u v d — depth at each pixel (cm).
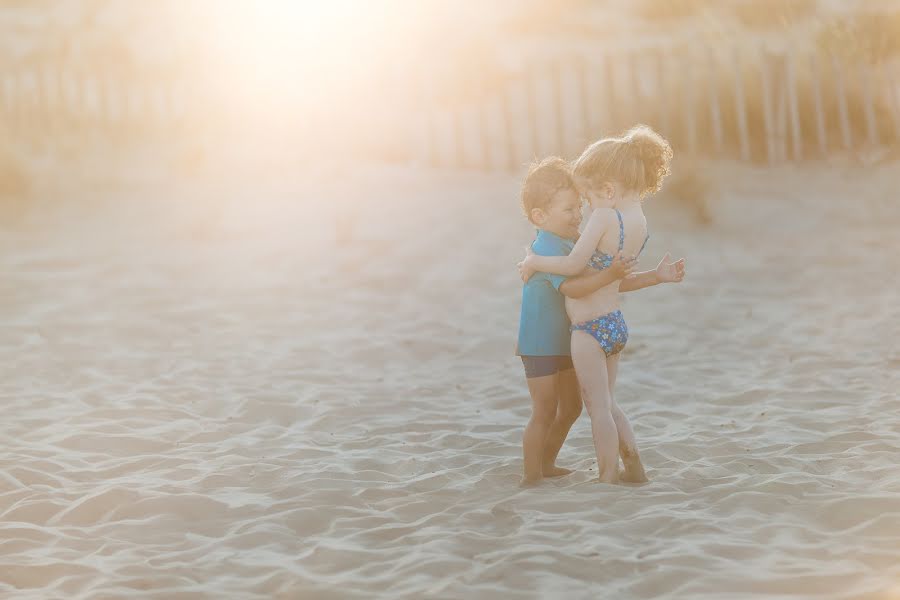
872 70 2016
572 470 654
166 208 1666
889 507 556
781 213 1551
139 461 689
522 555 507
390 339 1031
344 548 530
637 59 2006
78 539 559
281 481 650
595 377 598
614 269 574
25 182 1784
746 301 1144
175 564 519
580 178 594
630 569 490
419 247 1408
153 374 919
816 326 1033
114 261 1359
